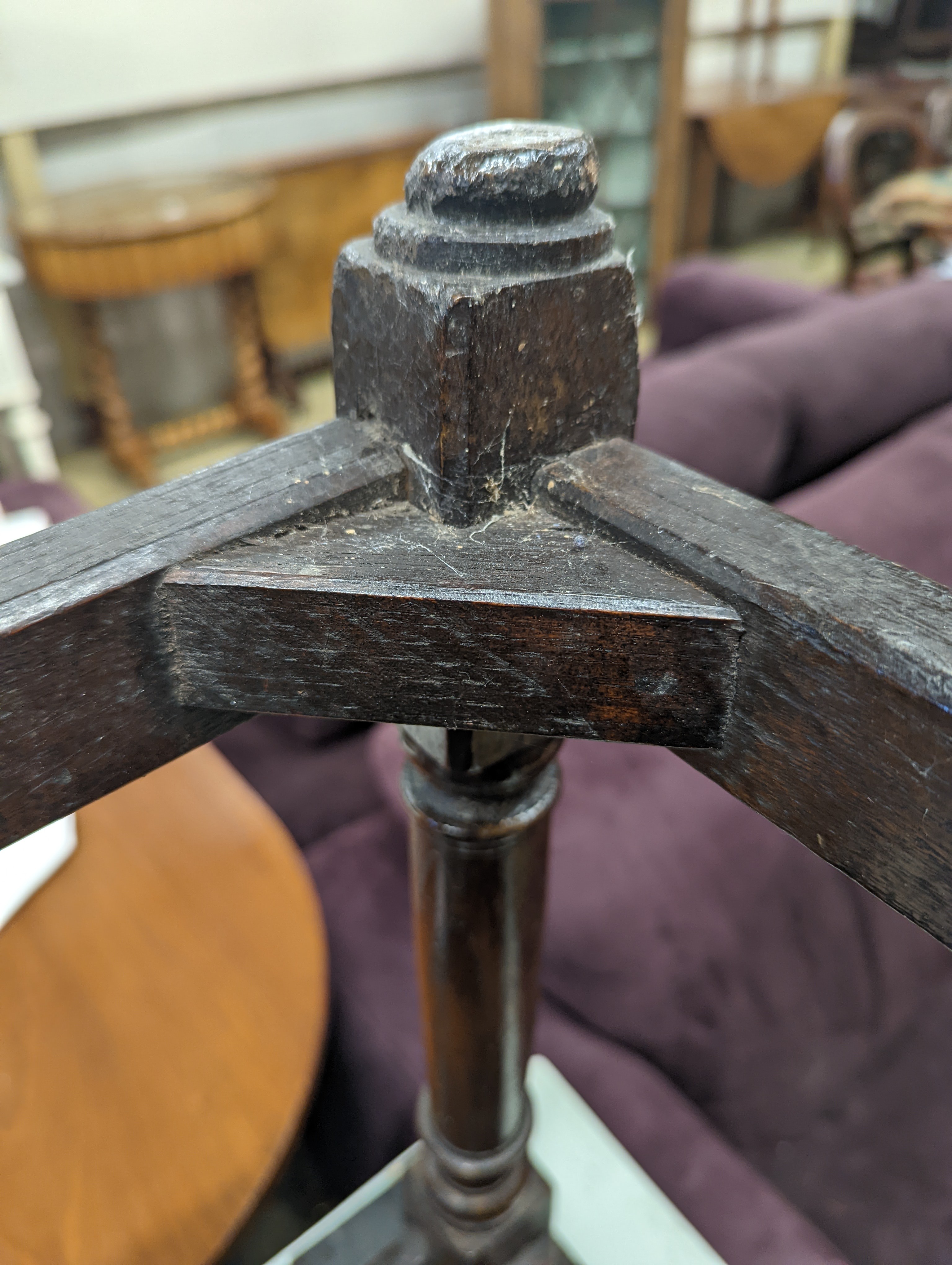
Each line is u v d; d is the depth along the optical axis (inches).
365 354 7.2
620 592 6.2
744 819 16.3
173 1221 12.2
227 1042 14.2
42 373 59.6
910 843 5.6
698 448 23.3
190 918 16.1
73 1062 14.0
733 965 16.1
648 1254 13.2
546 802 8.9
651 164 74.7
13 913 16.0
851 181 64.1
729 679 6.2
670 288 43.9
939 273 59.6
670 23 68.0
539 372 6.8
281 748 27.3
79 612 6.0
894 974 18.9
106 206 52.0
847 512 20.3
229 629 6.4
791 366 26.0
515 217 6.5
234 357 67.8
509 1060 11.1
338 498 6.9
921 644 5.2
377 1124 17.3
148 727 6.7
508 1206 12.8
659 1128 14.6
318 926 15.9
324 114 64.5
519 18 63.5
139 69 55.1
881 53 96.7
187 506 6.7
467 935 9.6
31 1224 12.2
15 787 6.2
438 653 6.3
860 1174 17.2
